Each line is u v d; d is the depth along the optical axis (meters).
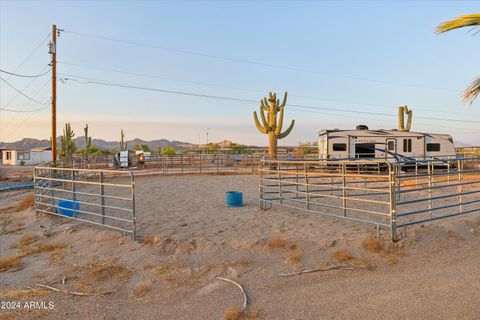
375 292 4.43
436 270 5.13
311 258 5.57
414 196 11.97
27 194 15.09
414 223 6.40
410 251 5.80
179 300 4.31
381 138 22.05
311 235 6.58
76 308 4.16
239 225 7.55
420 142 22.03
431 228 6.82
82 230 7.14
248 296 4.38
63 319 3.90
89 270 5.27
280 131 24.41
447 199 11.20
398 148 22.05
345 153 22.17
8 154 52.53
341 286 4.63
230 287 4.64
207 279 4.89
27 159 52.25
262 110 24.69
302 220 7.99
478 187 14.24
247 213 9.00
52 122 20.75
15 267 5.51
